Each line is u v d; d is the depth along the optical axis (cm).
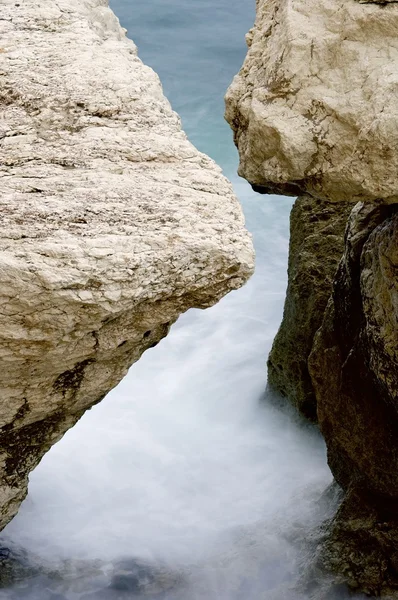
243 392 1001
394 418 646
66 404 504
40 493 811
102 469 864
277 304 1180
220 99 1919
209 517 805
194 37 2255
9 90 544
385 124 445
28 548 728
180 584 694
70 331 438
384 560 664
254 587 699
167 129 526
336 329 702
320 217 866
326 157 470
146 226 443
